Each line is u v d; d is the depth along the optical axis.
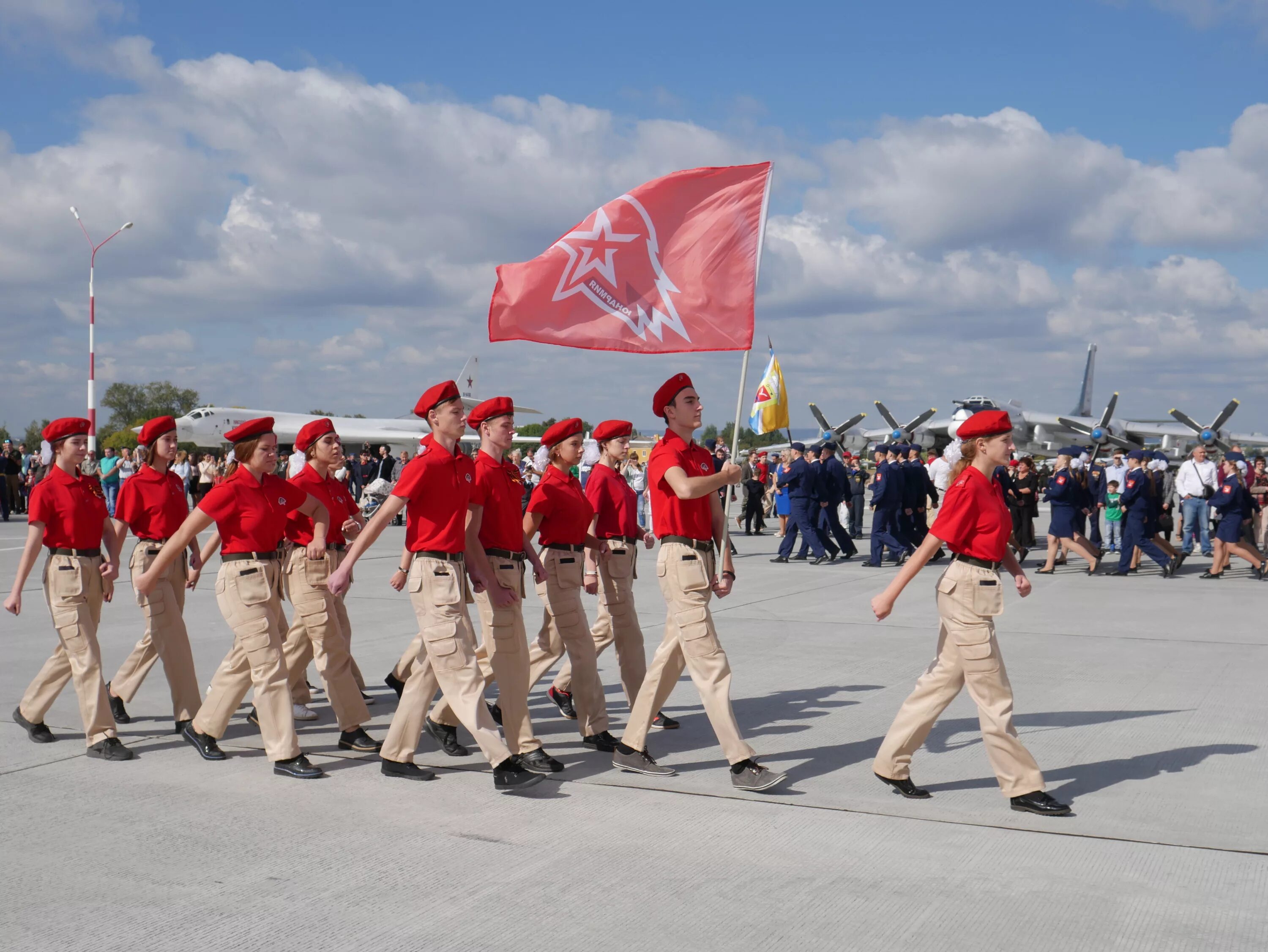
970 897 3.54
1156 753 5.41
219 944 3.17
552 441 5.54
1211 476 17.58
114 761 5.29
